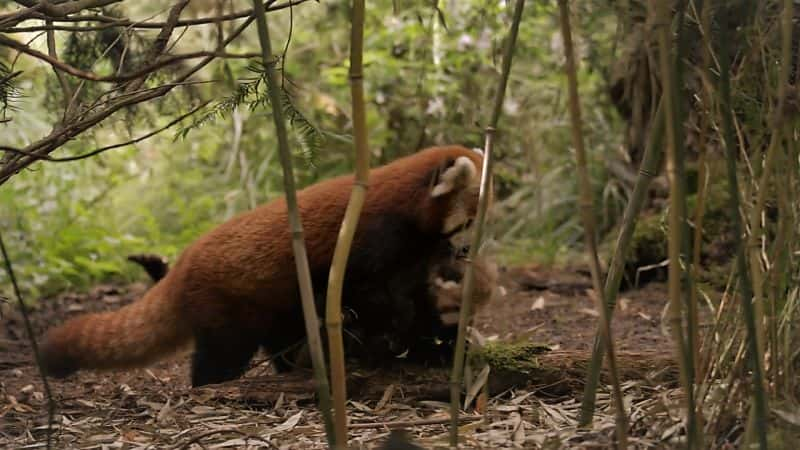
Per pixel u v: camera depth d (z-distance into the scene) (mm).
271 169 9438
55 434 3809
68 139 3811
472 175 4625
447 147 4980
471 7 8539
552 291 7164
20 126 8117
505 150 8906
